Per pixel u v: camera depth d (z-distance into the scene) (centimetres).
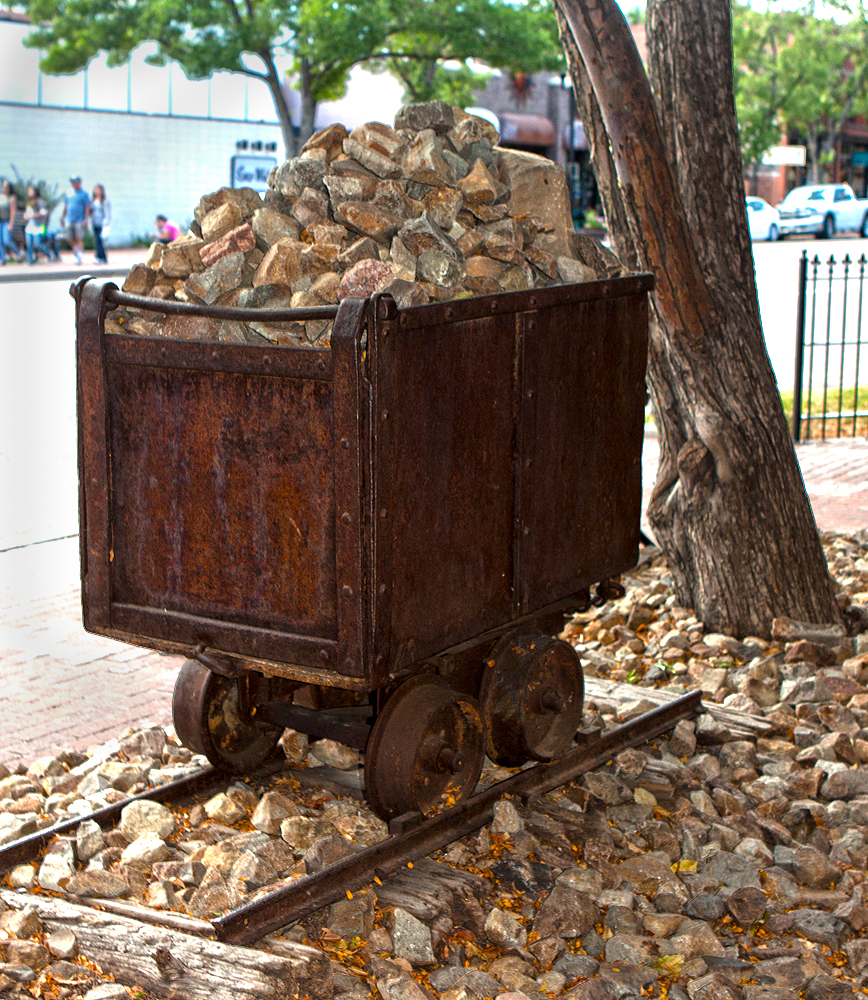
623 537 443
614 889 368
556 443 392
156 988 306
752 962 342
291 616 334
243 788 413
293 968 298
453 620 355
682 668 557
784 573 589
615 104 484
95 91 3588
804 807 423
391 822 364
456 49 2744
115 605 368
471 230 401
